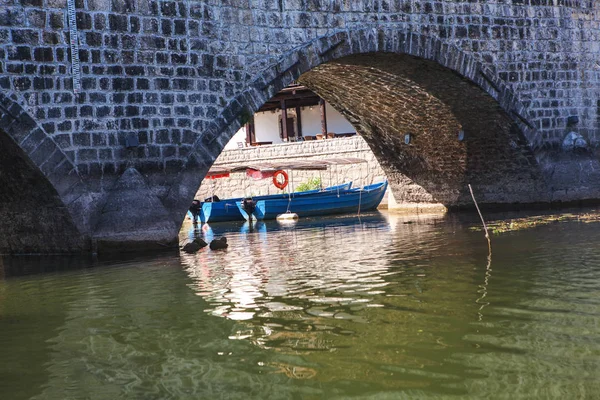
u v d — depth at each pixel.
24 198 15.84
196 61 16.52
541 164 23.14
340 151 38.06
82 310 9.80
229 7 16.98
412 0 19.72
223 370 6.57
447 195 28.03
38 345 7.91
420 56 19.80
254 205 32.44
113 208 15.50
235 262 14.26
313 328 7.88
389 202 31.56
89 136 15.28
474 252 13.47
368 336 7.40
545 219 19.31
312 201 32.69
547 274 10.43
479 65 21.16
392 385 5.89
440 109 23.59
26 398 6.14
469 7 20.92
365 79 22.42
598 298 8.63
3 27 14.34
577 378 5.82
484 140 24.09
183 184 16.34
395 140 27.42
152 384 6.31
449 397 5.57
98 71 15.37
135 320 8.91
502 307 8.39
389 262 12.88
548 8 22.80
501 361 6.34
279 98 43.75
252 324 8.27
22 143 14.45
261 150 40.25
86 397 6.08
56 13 14.90
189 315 9.01
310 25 18.09
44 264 15.23
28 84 14.59
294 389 5.95
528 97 22.50
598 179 23.64
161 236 15.99
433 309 8.48
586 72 23.77
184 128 16.38
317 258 14.33
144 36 15.89
